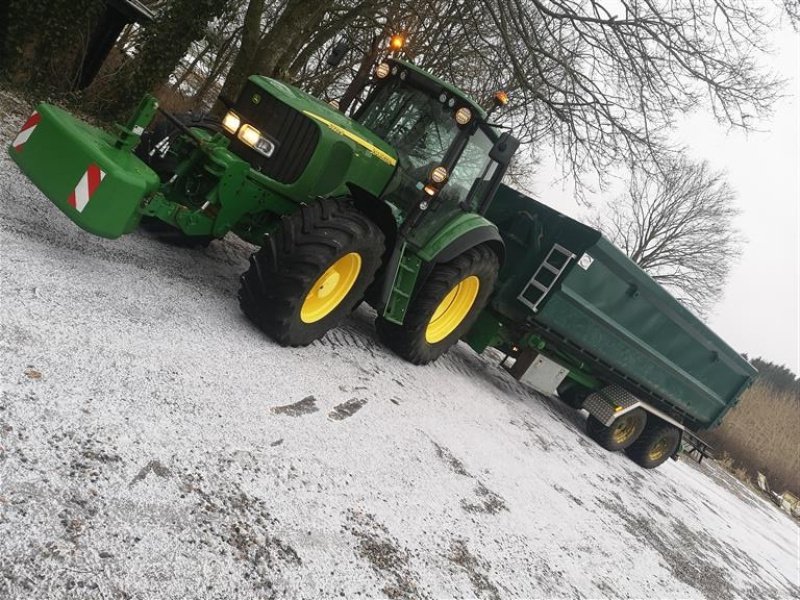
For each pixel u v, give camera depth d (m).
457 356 7.96
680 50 9.71
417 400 4.83
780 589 6.60
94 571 1.85
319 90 12.38
